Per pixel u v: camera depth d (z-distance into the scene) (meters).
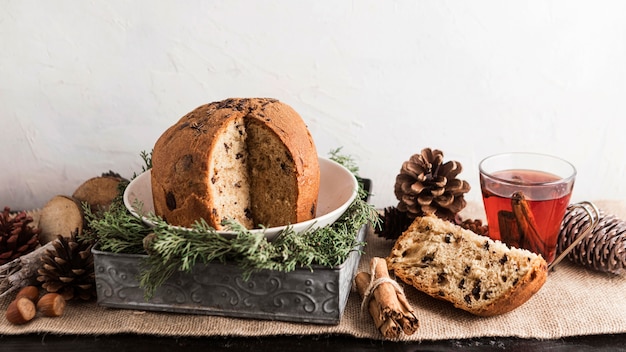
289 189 0.69
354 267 0.72
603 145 0.94
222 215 0.68
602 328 0.66
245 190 0.70
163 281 0.66
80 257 0.71
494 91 0.91
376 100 0.91
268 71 0.89
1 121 0.90
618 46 0.89
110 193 0.85
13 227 0.79
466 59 0.89
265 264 0.63
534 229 0.73
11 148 0.91
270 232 0.64
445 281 0.70
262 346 0.64
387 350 0.64
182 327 0.66
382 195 0.95
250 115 0.68
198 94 0.90
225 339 0.65
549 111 0.92
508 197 0.73
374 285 0.67
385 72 0.90
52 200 0.83
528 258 0.68
